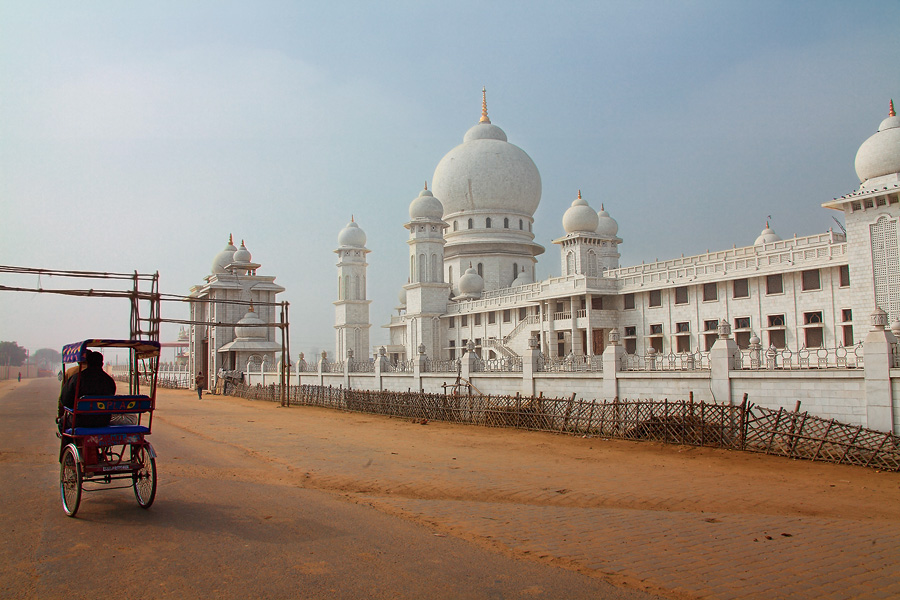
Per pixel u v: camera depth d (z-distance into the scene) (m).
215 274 84.38
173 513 13.24
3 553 10.49
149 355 15.11
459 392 39.62
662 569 9.80
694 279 54.94
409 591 8.71
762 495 16.33
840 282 45.75
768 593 8.85
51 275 34.06
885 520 13.84
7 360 186.00
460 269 91.62
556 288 65.69
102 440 13.53
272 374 71.38
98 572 9.51
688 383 29.41
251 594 8.59
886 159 40.59
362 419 39.31
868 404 23.02
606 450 25.00
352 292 96.44
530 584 9.03
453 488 16.58
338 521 12.61
